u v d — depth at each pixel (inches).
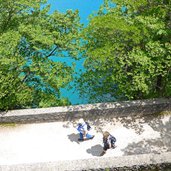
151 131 780.6
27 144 781.9
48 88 929.5
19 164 679.1
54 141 780.6
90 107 805.9
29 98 885.2
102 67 796.0
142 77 764.0
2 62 800.9
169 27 776.9
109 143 725.9
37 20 916.6
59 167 671.8
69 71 887.7
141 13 796.6
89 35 816.3
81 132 765.9
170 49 762.2
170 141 758.5
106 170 669.9
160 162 668.1
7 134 804.0
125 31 746.8
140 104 799.1
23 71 901.8
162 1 780.6
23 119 814.5
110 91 909.8
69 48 904.3
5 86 855.7
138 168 671.8
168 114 807.1
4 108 863.1
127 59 803.4
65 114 808.9
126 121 803.4
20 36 825.5
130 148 750.5
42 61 877.8
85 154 749.9
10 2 887.1
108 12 813.9
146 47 772.6
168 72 823.1
